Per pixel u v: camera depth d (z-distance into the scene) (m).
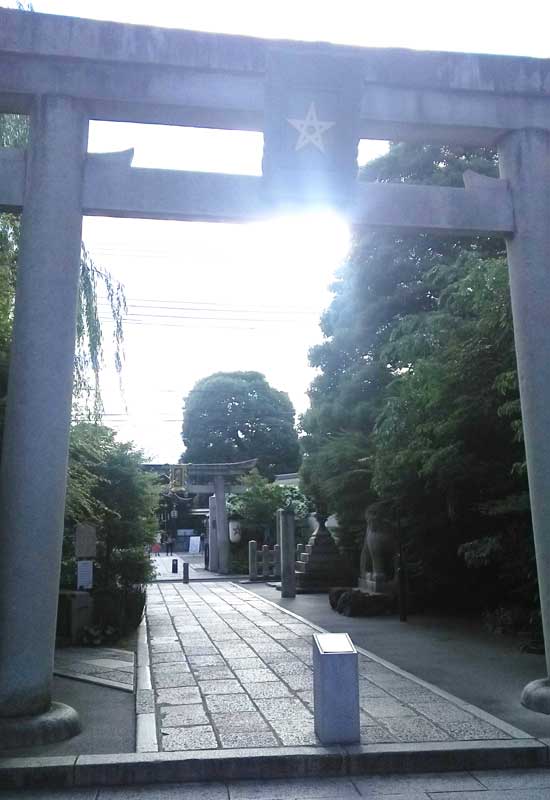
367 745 5.84
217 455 47.88
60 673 9.01
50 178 7.03
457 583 14.61
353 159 7.50
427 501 13.71
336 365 19.08
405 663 9.58
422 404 11.70
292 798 5.11
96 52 7.27
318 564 20.39
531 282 7.64
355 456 16.61
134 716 6.93
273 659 9.78
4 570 6.44
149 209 7.26
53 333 6.79
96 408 10.52
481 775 5.59
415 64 7.80
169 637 11.88
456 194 7.80
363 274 17.45
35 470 6.55
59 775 5.40
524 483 11.52
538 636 10.99
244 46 7.57
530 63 8.04
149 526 16.22
